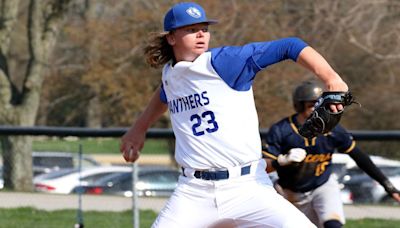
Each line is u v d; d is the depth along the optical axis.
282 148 18.73
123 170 36.72
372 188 28.48
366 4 63.12
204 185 13.82
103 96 73.31
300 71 62.59
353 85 67.00
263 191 13.70
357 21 63.28
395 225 26.23
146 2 65.44
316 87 18.50
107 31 66.81
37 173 41.34
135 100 66.69
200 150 13.76
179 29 13.69
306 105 18.52
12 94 71.56
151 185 37.25
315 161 18.88
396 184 38.22
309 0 62.88
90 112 86.19
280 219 13.44
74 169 35.12
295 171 18.94
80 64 81.38
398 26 63.91
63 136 26.75
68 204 28.92
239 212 13.75
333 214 18.86
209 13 61.31
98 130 26.56
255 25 61.59
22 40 89.94
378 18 63.91
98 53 67.88
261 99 61.94
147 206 29.47
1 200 28.97
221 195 13.76
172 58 14.25
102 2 71.44
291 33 61.91
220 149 13.62
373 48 63.97
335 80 12.41
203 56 13.52
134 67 67.06
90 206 29.03
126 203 29.38
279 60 13.05
